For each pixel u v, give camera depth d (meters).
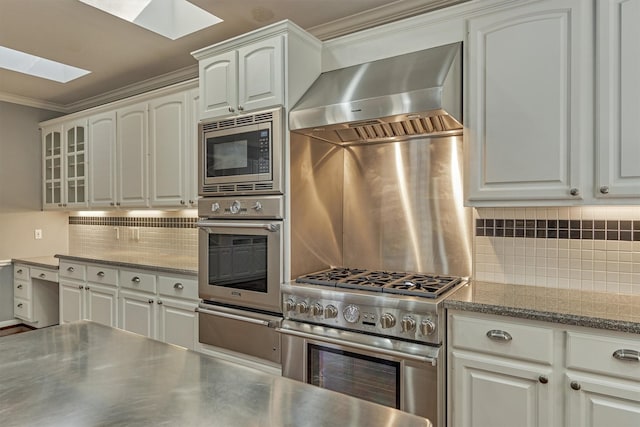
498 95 1.93
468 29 2.03
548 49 1.82
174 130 3.27
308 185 2.43
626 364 1.46
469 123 2.02
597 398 1.51
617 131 1.68
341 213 2.73
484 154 1.98
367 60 2.37
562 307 1.67
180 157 3.24
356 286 2.09
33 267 4.21
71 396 0.95
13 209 4.40
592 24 1.73
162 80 3.79
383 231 2.61
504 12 1.93
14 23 2.73
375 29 2.33
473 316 1.75
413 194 2.51
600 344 1.50
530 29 1.86
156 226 3.89
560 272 2.10
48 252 4.65
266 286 2.30
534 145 1.85
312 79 2.45
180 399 0.93
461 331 1.78
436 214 2.44
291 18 2.68
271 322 2.26
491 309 1.70
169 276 2.96
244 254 2.41
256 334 2.35
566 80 1.78
